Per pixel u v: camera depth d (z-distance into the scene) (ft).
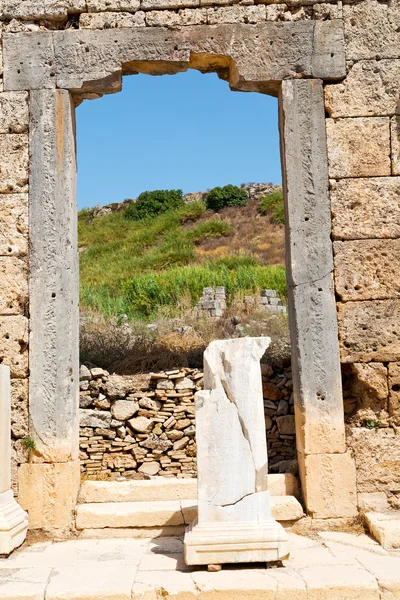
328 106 24.23
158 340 38.50
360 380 23.00
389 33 24.61
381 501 22.43
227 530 17.54
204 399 18.26
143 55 24.18
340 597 15.90
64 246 23.41
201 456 18.07
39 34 24.32
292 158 23.90
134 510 21.86
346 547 19.72
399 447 22.77
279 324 45.09
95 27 24.47
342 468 22.43
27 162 23.84
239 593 15.89
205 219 120.47
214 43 24.34
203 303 54.34
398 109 24.21
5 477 20.54
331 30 24.54
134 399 29.60
